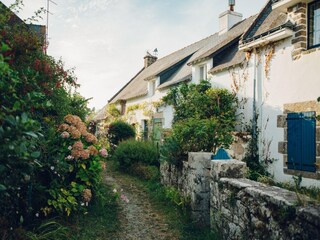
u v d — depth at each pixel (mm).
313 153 7020
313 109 7102
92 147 5219
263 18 10273
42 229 4082
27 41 4504
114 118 21797
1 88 2848
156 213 5781
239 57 10227
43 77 5023
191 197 5320
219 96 9930
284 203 2854
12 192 3727
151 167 9562
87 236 4348
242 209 3666
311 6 7570
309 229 2496
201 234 4641
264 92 8672
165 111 15047
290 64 7816
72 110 8430
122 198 6047
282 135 7996
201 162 5230
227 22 15133
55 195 4406
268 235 3096
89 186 5402
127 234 4691
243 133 9055
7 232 3494
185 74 14328
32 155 2885
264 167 8477
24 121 2586
